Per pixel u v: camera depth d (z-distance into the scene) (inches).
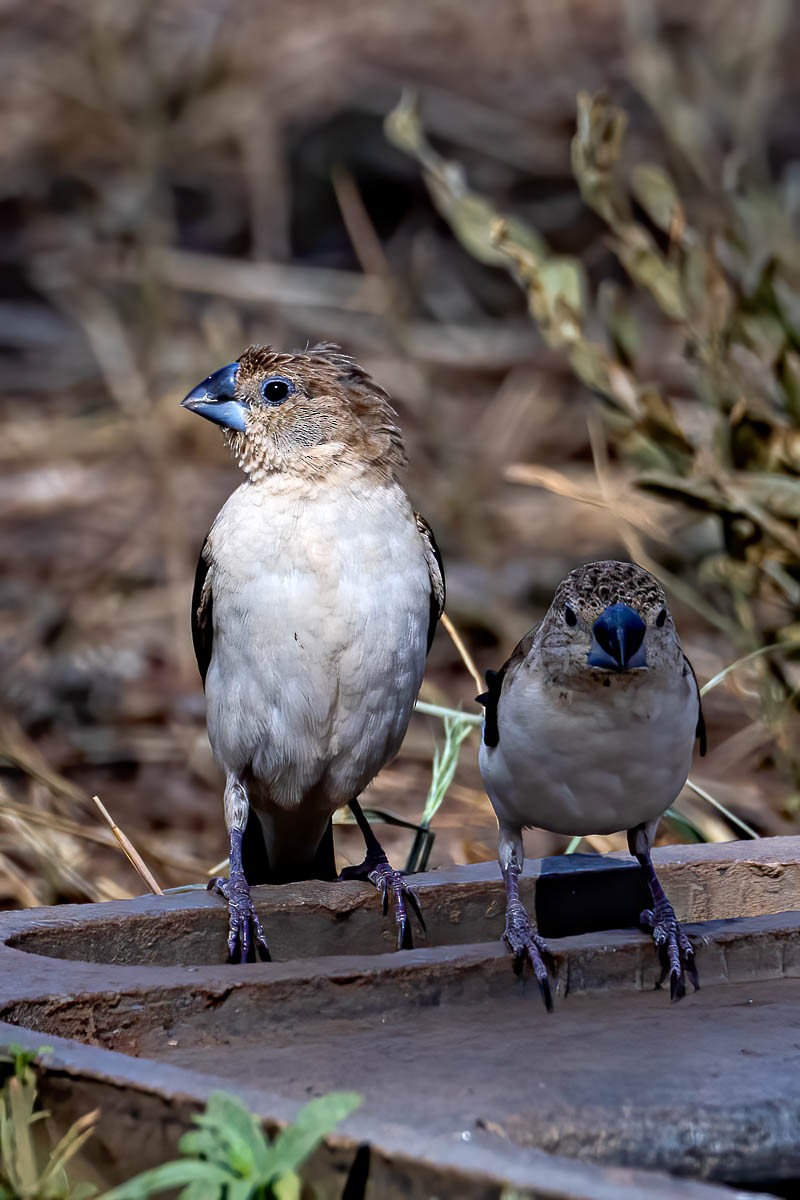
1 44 943.7
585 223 855.1
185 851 430.6
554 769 254.2
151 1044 237.8
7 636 559.5
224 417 309.9
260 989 243.6
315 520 303.4
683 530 502.6
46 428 720.3
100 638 565.9
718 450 403.5
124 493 680.4
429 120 903.1
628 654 236.1
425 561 317.7
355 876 312.0
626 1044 238.7
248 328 784.9
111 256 833.5
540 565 607.5
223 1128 180.9
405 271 836.0
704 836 362.3
